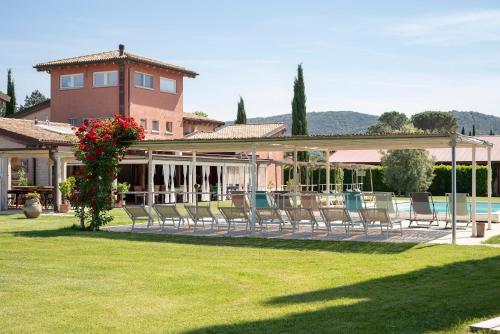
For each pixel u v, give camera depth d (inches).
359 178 1902.1
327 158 918.4
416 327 266.5
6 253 538.6
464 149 1964.8
